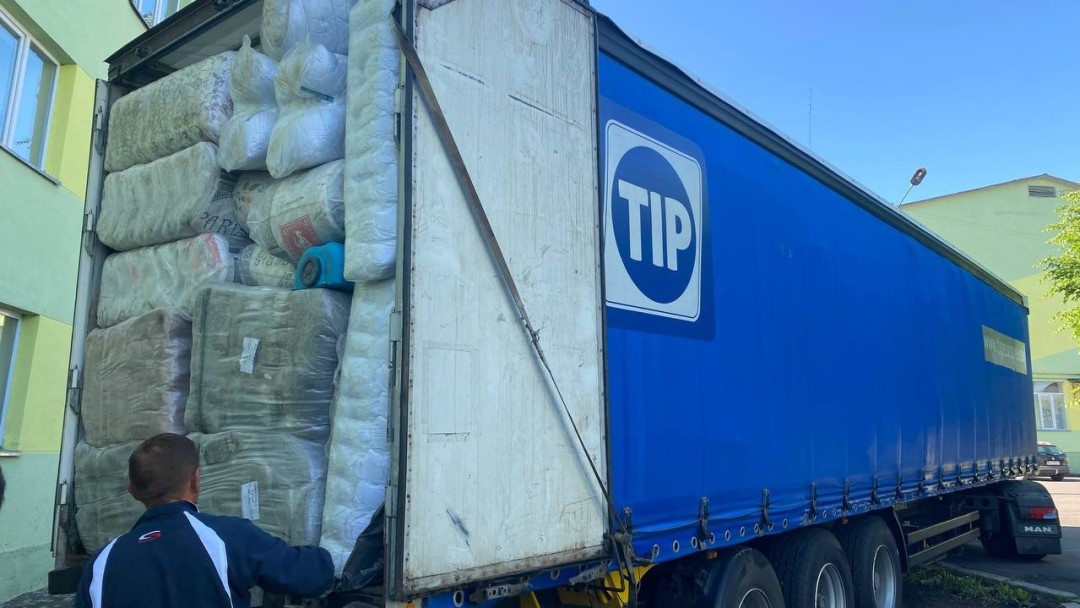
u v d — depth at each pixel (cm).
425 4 286
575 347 324
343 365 281
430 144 277
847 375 576
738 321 454
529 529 290
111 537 349
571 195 336
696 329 415
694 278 419
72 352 388
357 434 270
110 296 389
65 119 761
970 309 888
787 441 487
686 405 398
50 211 734
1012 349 1043
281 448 288
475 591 272
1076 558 1058
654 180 402
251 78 333
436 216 274
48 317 730
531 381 300
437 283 271
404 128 272
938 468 731
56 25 737
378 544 261
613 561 336
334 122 311
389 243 273
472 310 281
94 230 403
